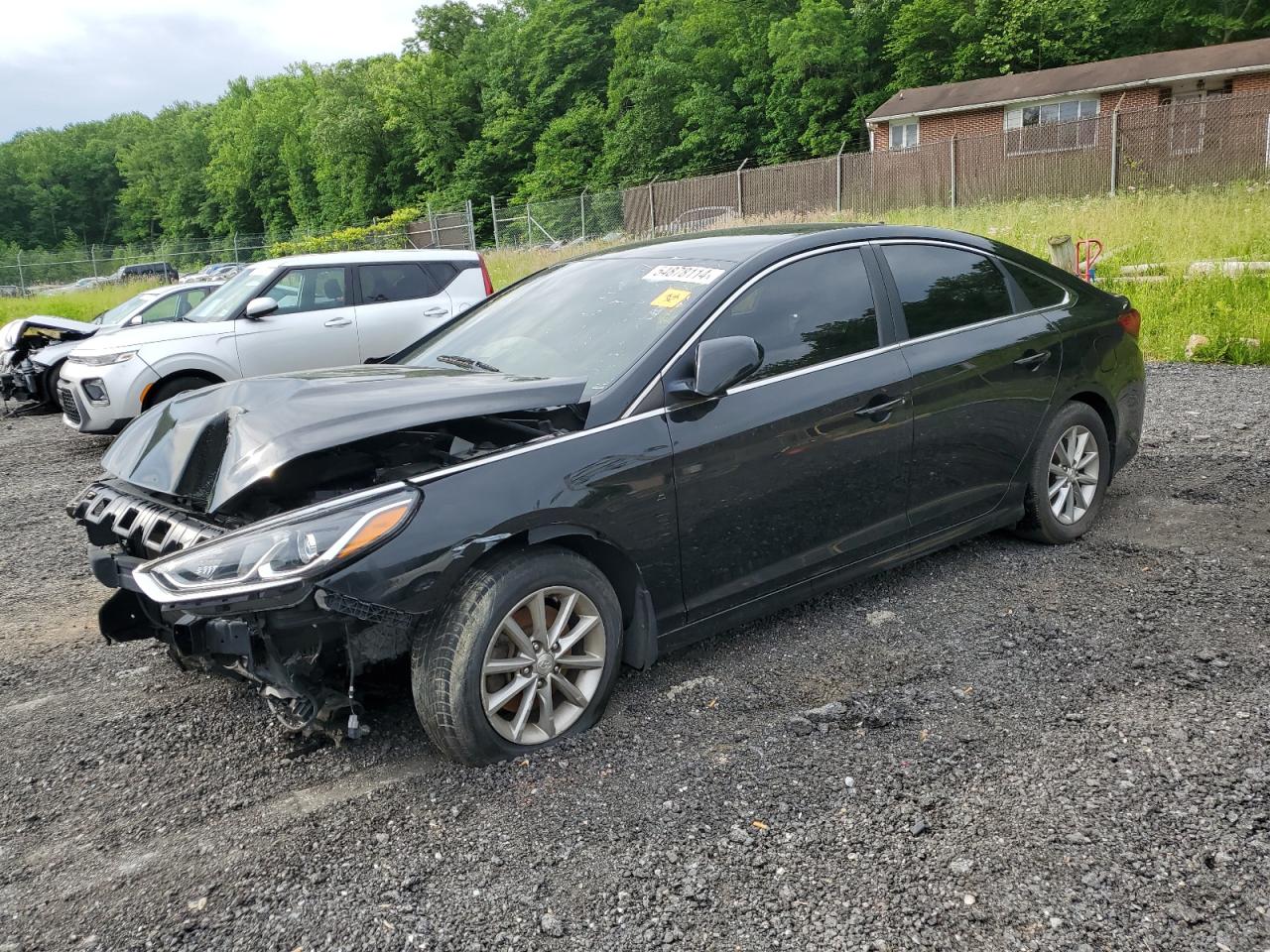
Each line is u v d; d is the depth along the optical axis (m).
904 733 3.11
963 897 2.34
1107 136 23.86
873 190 25.42
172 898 2.52
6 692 3.91
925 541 4.18
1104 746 2.96
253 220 83.75
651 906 2.38
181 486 3.13
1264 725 3.02
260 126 79.69
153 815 2.93
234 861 2.66
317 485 3.13
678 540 3.36
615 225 29.78
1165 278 11.88
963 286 4.36
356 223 65.94
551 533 3.06
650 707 3.39
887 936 2.24
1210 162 21.33
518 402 3.07
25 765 3.28
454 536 2.84
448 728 2.95
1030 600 4.12
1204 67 28.41
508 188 55.03
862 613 4.11
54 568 5.60
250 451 2.89
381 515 2.77
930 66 38.12
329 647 2.90
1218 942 2.16
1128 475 5.87
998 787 2.78
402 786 2.97
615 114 48.66
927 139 33.97
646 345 3.47
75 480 8.06
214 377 9.03
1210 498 5.33
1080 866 2.43
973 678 3.45
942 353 4.10
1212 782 2.73
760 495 3.54
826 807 2.73
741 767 2.97
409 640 2.98
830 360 3.78
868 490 3.88
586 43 52.19
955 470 4.20
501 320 4.20
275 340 9.20
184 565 2.74
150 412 3.67
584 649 3.23
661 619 3.40
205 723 3.51
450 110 59.66
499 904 2.42
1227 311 10.24
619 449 3.20
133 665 4.10
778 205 26.84
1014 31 35.91
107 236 111.75
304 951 2.30
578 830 2.70
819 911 2.33
